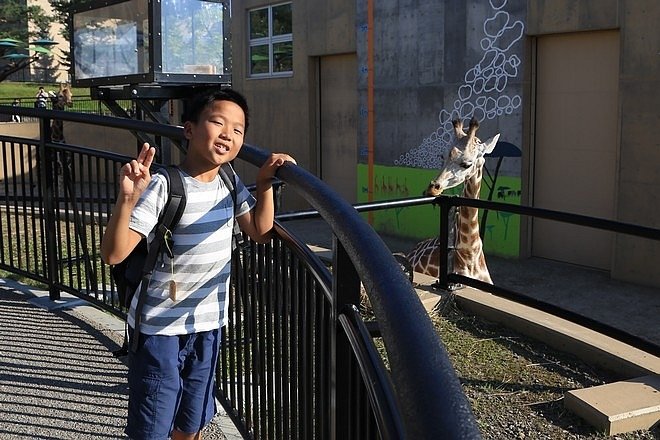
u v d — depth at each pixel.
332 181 13.56
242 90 15.03
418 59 11.16
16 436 3.49
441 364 1.02
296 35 13.56
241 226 2.69
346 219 1.67
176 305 2.53
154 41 6.36
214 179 2.56
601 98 9.16
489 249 10.32
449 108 10.75
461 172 6.29
